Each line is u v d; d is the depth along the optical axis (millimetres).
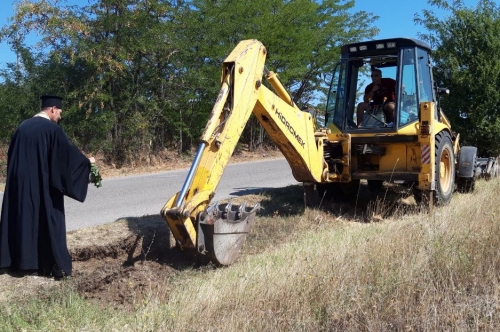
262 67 6566
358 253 5367
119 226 6598
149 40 17438
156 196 10688
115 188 12039
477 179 11367
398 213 8523
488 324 4125
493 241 5570
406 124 8273
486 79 13070
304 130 7566
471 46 13516
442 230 5879
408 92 8383
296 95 22562
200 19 19250
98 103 17562
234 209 6137
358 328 4184
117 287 5129
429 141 8062
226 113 5941
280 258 5680
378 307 4359
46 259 5191
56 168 5195
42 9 16578
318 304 4414
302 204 8883
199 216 5375
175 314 4250
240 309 4297
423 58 8742
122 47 17062
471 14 13531
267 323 4113
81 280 5211
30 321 4359
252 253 6383
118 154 17891
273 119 6777
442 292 4590
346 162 8430
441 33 13883
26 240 5074
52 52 16688
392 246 5492
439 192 8422
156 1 17656
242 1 20000
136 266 5703
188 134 19328
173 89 18828
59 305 4633
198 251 5402
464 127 13547
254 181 12719
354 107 8883
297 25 21562
